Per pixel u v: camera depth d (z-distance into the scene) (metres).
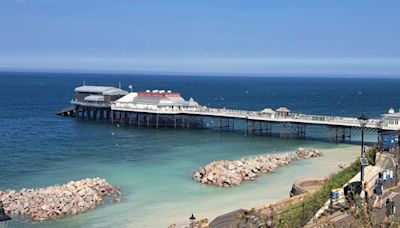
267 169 73.62
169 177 70.38
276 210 36.75
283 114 111.19
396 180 38.72
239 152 92.12
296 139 108.88
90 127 128.00
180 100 130.62
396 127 94.44
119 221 50.84
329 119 105.88
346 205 29.19
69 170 74.81
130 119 132.88
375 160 46.47
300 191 52.06
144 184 66.00
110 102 139.75
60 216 52.19
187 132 119.62
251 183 67.12
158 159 84.06
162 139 107.88
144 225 49.50
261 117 112.56
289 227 29.42
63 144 99.88
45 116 154.12
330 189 37.53
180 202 57.62
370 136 112.38
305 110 188.25
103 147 96.50
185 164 79.94
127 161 82.19
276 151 93.25
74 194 56.41
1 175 70.81
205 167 70.75
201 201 58.09
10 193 57.00
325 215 30.97
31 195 55.72
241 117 116.00
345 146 98.25
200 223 39.59
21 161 81.44
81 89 148.50
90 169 75.56
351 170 44.91
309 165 78.44
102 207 55.41
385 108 199.25
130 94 137.12
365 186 33.03
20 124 133.38
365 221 18.14
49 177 70.06
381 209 31.25
